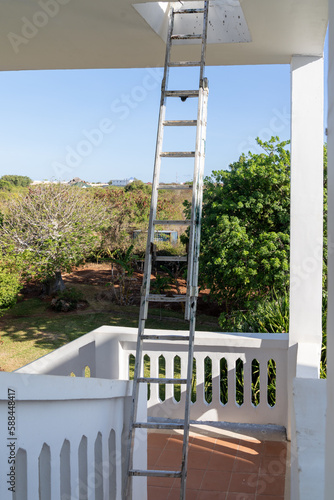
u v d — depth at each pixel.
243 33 3.17
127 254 13.64
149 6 2.83
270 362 4.70
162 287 13.29
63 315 13.41
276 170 9.91
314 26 2.89
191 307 2.62
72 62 3.62
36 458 1.32
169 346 3.98
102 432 1.90
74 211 12.45
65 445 1.56
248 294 9.99
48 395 1.30
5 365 10.82
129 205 14.45
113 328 4.07
